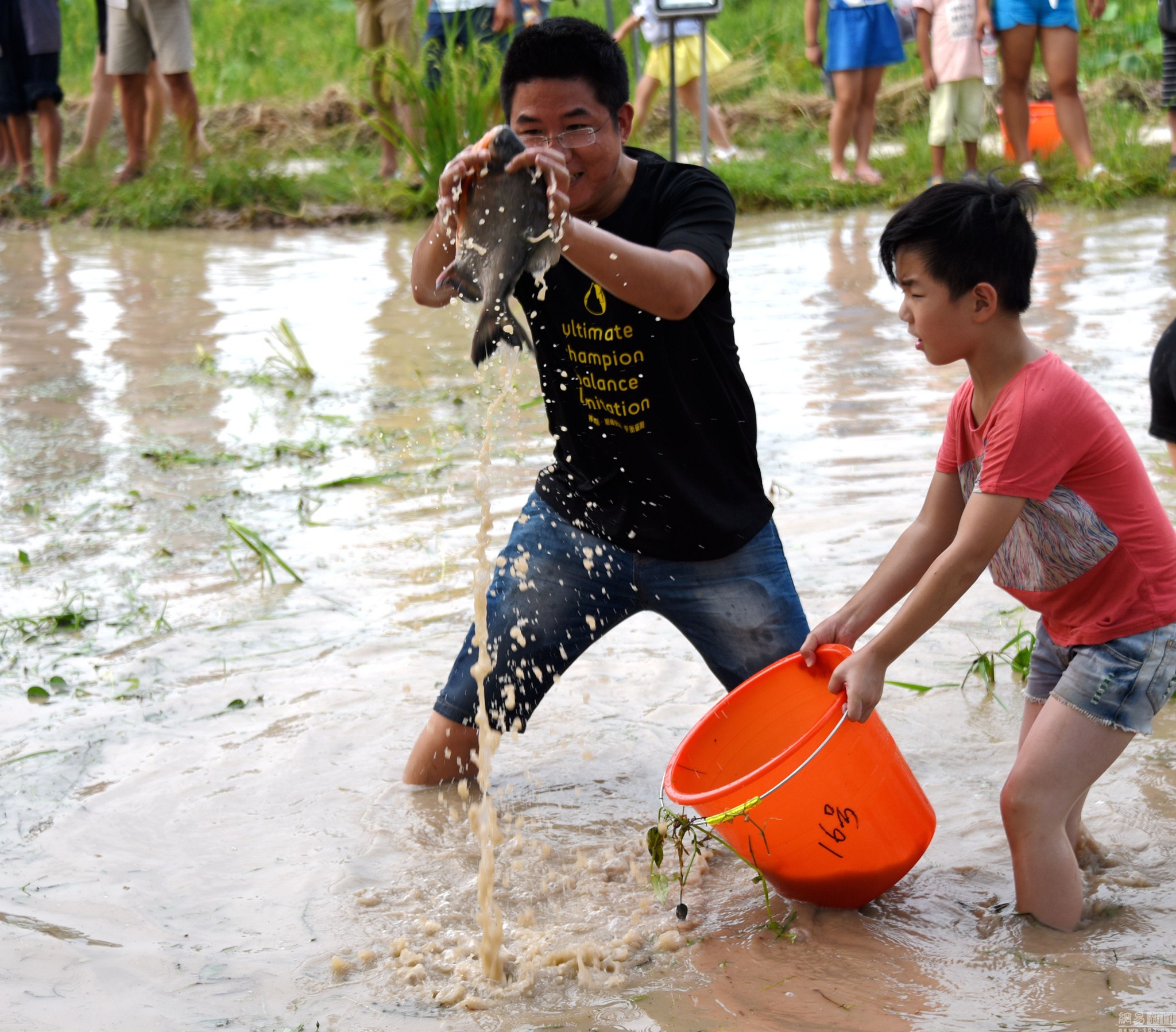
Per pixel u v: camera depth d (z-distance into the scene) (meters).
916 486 4.98
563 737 3.49
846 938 2.58
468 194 2.54
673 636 4.09
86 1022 2.38
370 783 3.26
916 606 2.56
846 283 8.59
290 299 8.83
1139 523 2.57
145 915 2.73
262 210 11.95
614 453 2.97
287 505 5.20
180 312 8.54
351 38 19.14
